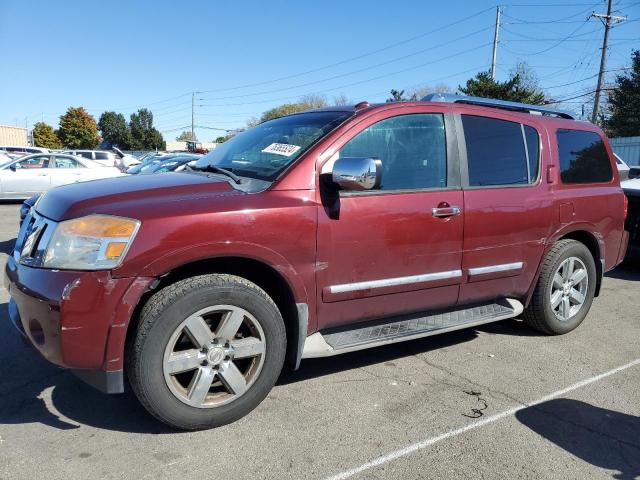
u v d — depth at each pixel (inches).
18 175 587.8
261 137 152.9
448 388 140.9
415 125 144.7
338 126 133.8
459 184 149.1
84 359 103.5
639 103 1473.9
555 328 180.5
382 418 124.2
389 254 135.5
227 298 112.7
